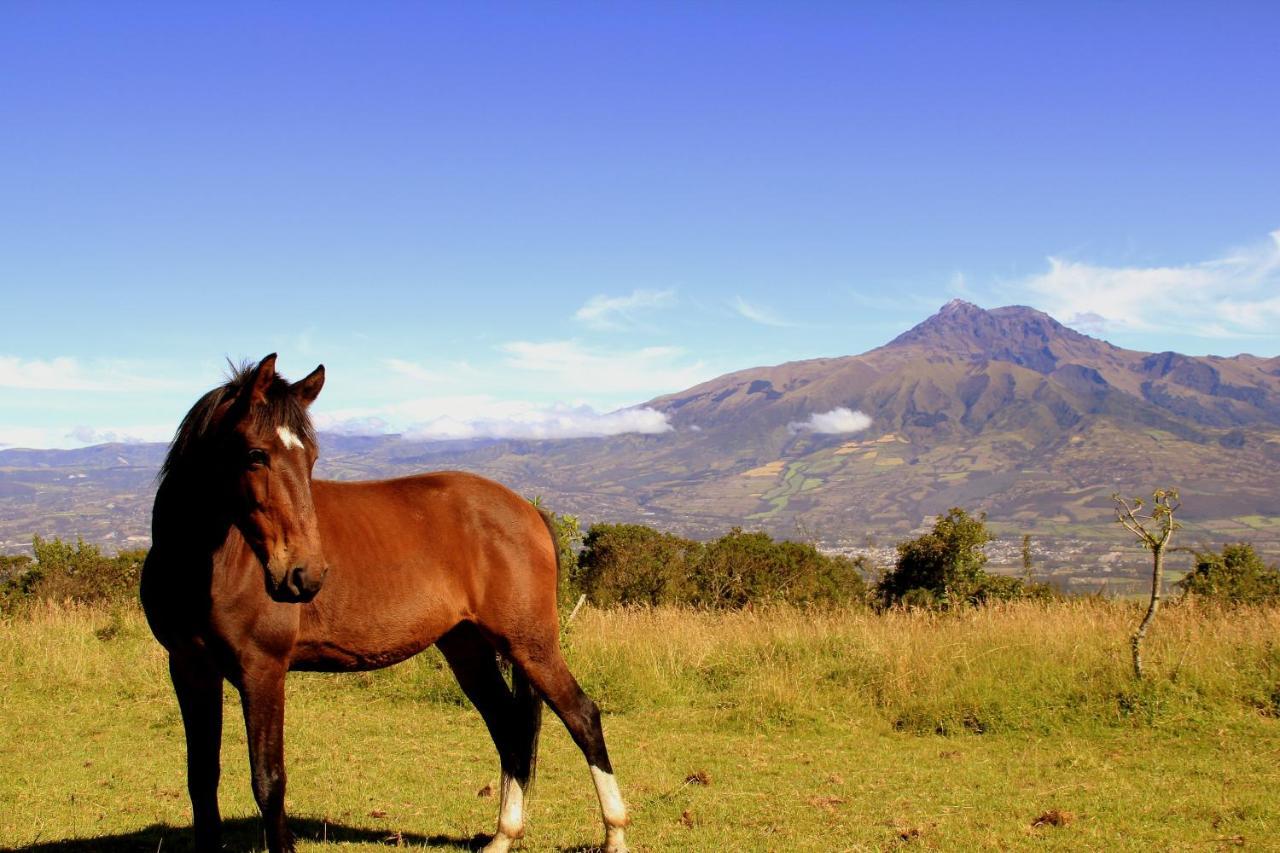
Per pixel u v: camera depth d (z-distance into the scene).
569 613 10.88
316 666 4.71
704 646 11.33
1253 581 14.76
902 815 5.97
